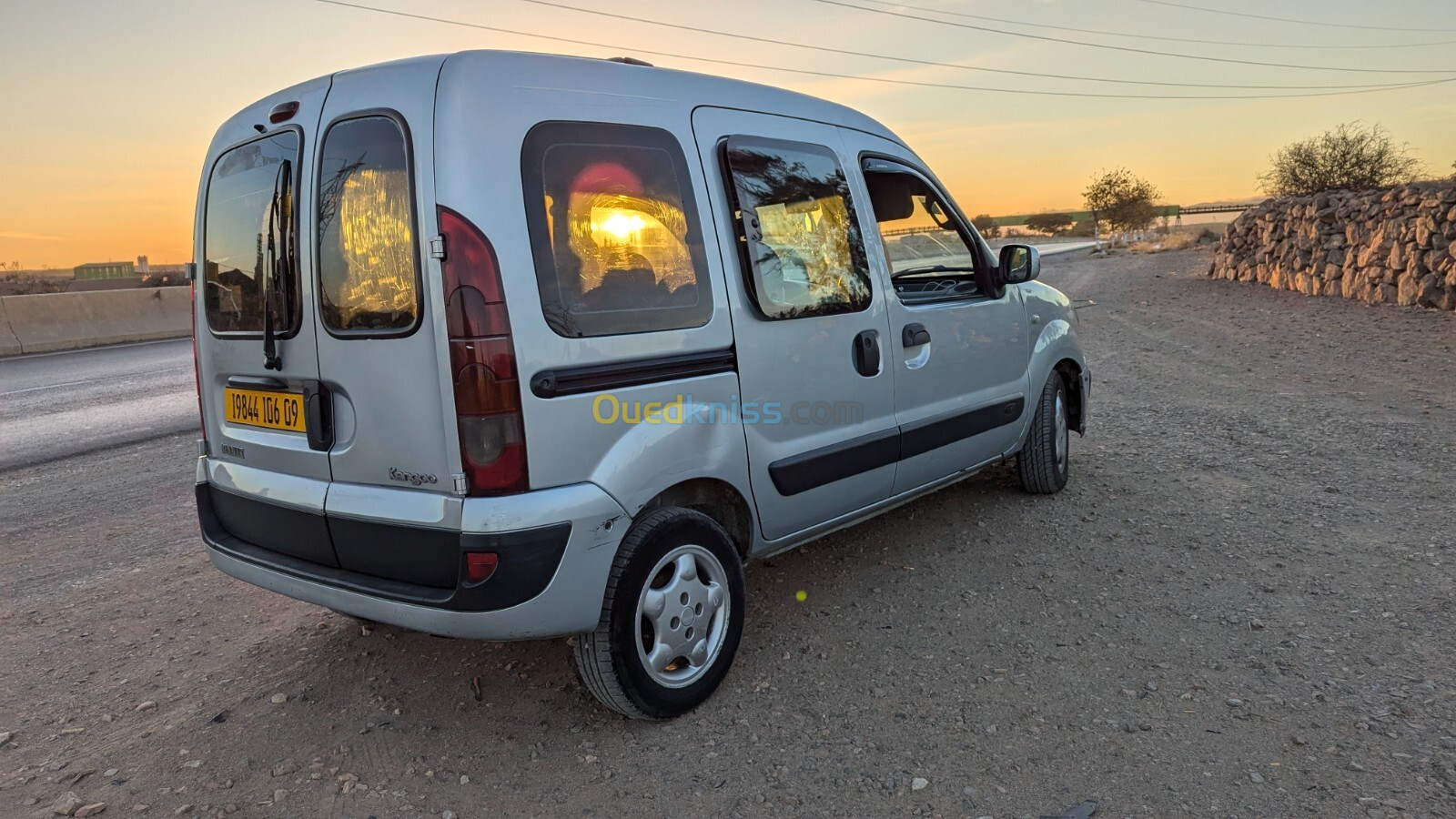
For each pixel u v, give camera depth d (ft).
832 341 11.34
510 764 8.93
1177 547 13.78
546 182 8.50
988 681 10.11
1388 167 64.90
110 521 17.39
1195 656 10.39
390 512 8.60
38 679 11.07
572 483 8.50
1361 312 38.06
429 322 8.11
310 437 9.30
